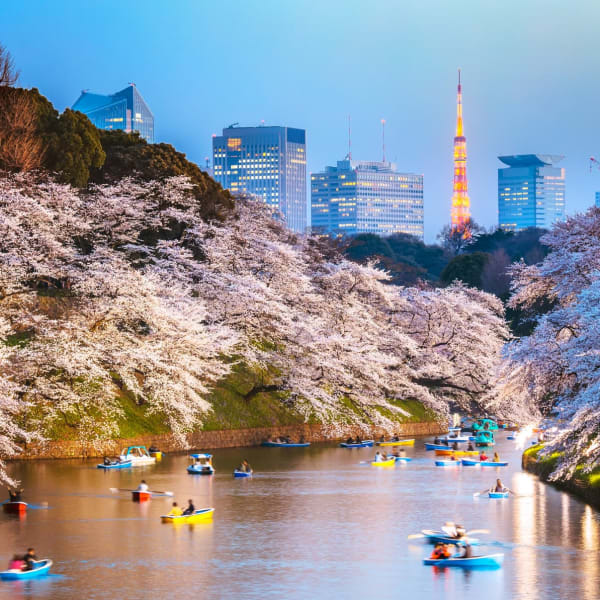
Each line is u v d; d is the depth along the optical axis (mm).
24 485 72750
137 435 90812
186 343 90875
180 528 57969
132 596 43250
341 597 43250
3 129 100312
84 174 107438
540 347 66750
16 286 84938
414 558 50469
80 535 55750
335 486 75875
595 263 73688
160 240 106125
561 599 42969
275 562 49531
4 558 50156
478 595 43500
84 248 104750
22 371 80500
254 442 103938
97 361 84562
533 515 62094
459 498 69562
